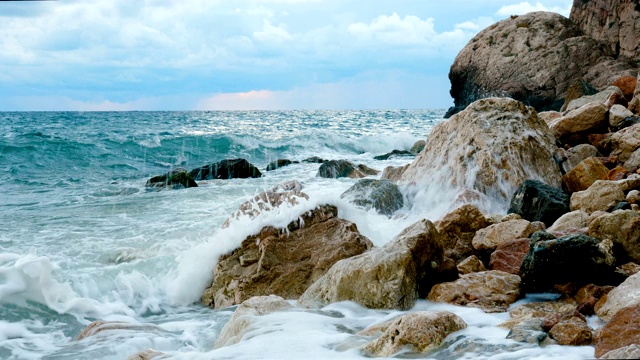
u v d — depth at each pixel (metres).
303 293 6.07
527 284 5.36
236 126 47.22
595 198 7.07
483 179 8.74
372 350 4.16
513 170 8.72
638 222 5.53
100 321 5.95
